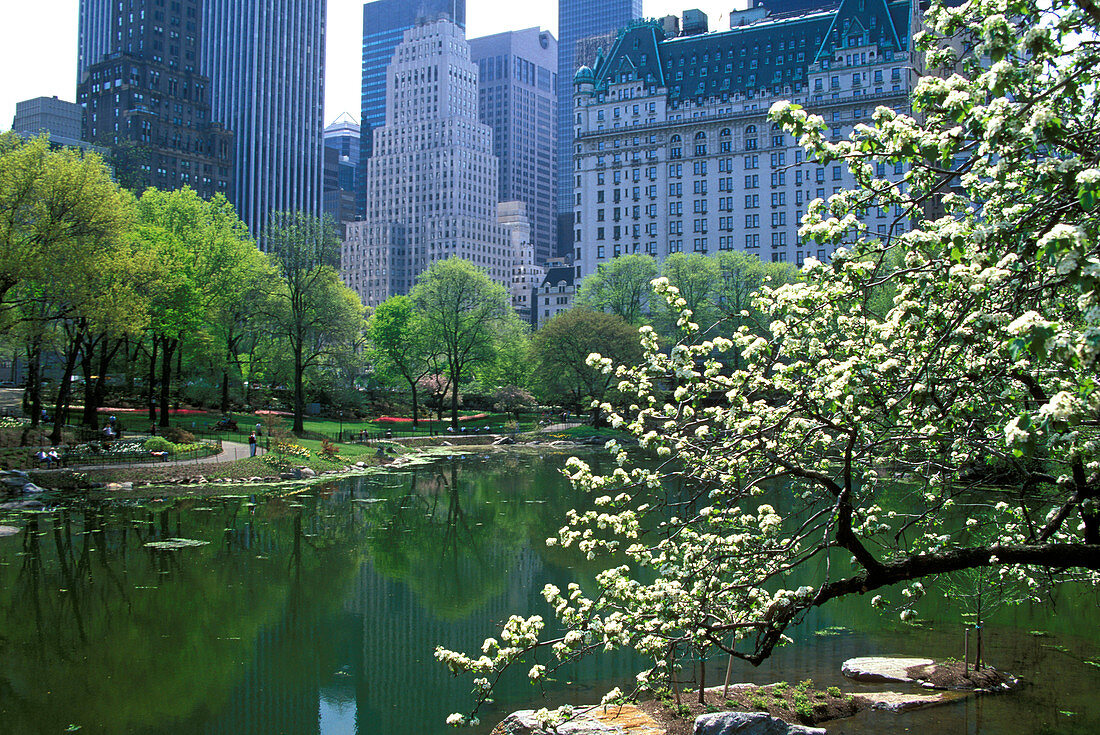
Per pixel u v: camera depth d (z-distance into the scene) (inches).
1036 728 653.3
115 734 709.3
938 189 397.4
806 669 809.5
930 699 710.5
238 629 999.6
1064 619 955.3
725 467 475.8
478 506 1911.9
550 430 3959.2
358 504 1914.4
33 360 2241.6
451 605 1109.1
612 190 5984.3
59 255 1828.2
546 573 1274.6
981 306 371.9
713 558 492.1
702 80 5802.2
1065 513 439.5
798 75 5521.7
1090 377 270.4
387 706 772.6
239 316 3016.7
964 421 441.1
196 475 2108.8
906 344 408.5
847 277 406.3
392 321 3855.8
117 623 1007.0
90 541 1414.9
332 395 3887.8
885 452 505.7
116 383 3417.8
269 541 1478.8
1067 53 332.2
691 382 491.8
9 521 1546.5
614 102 5954.7
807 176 5462.6
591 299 4384.8
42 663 872.9
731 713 619.5
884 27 5275.6
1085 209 277.1
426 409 4566.9
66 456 2017.7
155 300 2354.8
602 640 476.7
